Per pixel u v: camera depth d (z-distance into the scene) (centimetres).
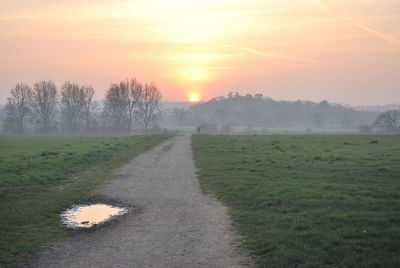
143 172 2505
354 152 3203
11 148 4253
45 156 3203
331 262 918
